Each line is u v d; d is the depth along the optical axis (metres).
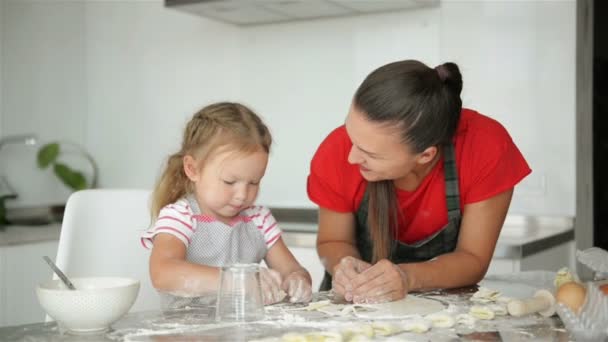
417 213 1.58
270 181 3.05
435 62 2.70
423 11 2.72
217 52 3.15
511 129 2.59
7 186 3.10
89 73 3.46
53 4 3.31
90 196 1.62
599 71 2.29
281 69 3.01
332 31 2.89
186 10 2.81
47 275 2.69
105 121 3.43
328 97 2.91
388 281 1.30
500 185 1.48
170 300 1.35
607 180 2.29
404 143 1.31
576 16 2.34
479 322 1.11
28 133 3.20
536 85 2.54
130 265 1.62
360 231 1.65
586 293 1.03
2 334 1.03
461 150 1.50
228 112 1.49
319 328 1.07
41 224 3.03
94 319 1.02
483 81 2.63
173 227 1.45
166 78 3.27
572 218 2.50
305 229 2.58
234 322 1.10
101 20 3.42
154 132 3.31
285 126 3.01
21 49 3.16
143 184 3.35
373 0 2.61
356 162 1.37
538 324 1.09
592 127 2.31
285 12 2.81
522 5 2.56
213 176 1.44
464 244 1.51
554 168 2.53
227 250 1.53
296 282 1.34
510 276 1.60
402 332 1.05
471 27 2.64
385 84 1.29
